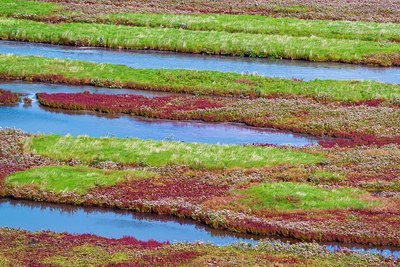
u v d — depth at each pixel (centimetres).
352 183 7356
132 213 6619
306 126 9325
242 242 5762
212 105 10044
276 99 10350
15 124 8988
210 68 11856
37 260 5228
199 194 6919
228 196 6850
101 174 7231
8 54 11756
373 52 12888
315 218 6450
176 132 9031
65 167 7388
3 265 5075
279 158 7969
